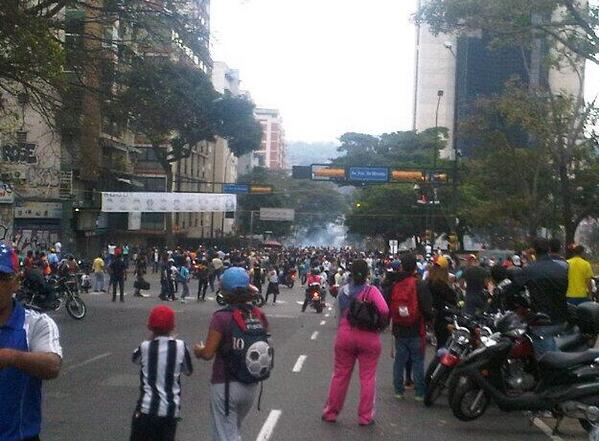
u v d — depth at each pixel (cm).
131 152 5756
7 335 405
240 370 650
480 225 4922
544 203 3891
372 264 4284
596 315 982
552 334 980
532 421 1001
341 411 1062
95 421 965
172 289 3378
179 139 5669
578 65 2781
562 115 3030
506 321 989
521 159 3644
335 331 2225
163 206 5319
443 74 10881
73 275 2612
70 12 2081
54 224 4644
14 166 3744
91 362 1457
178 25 2075
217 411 656
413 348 1135
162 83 2169
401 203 7600
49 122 2083
